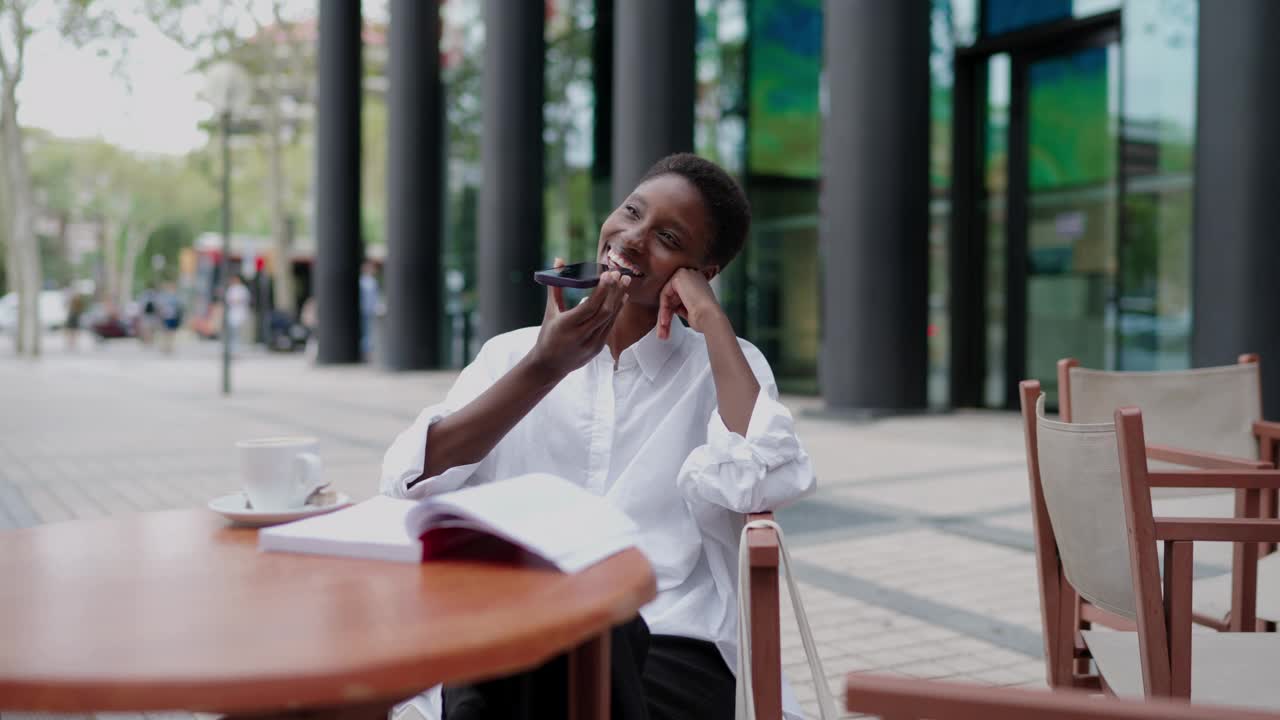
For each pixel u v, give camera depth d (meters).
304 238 48.44
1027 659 3.51
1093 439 1.99
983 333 11.66
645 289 1.90
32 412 11.88
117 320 38.72
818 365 13.23
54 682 0.84
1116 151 10.31
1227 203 7.55
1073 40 10.72
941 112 11.68
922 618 3.98
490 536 1.36
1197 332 7.79
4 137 25.30
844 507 6.08
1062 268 10.89
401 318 18.41
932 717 0.88
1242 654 2.01
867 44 10.16
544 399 1.93
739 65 13.79
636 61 11.18
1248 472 2.31
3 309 41.88
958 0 11.58
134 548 1.36
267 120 33.88
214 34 27.28
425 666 0.91
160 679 0.84
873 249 10.34
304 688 0.86
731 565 1.86
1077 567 2.14
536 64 15.55
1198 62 7.79
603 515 1.35
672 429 1.89
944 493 6.50
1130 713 0.84
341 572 1.22
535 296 15.67
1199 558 2.85
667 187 1.90
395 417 11.35
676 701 1.71
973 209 11.69
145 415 11.56
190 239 60.22
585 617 1.03
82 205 55.31
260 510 1.61
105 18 24.91
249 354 30.67
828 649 3.62
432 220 18.36
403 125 18.11
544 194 15.98
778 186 13.50
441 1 18.41
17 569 1.24
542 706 1.31
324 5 20.02
